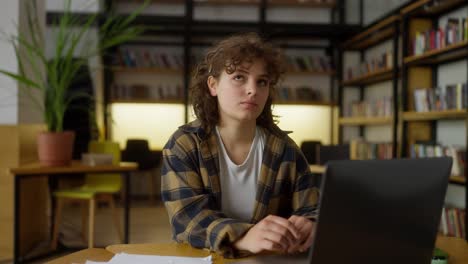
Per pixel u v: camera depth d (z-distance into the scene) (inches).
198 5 260.7
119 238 158.7
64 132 130.8
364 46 254.8
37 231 157.2
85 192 141.8
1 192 134.8
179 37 262.2
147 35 256.1
